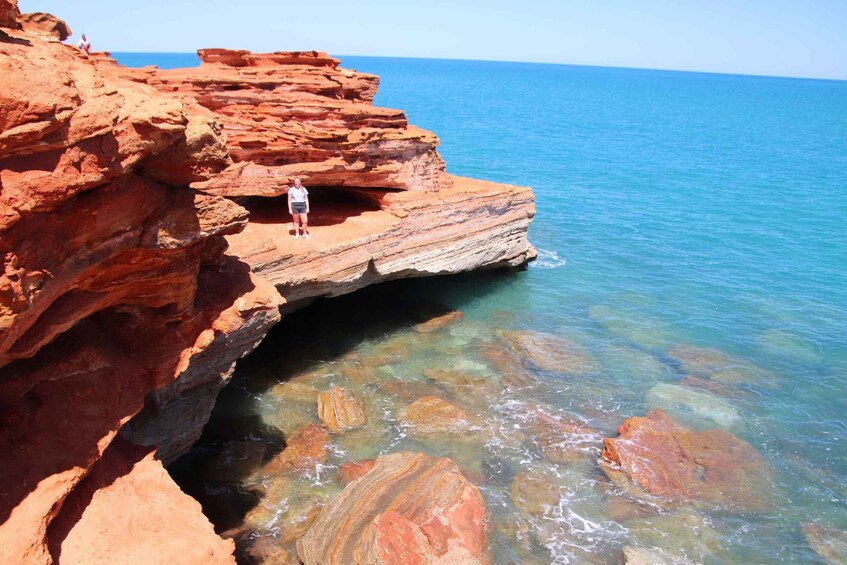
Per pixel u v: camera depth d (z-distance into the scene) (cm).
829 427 1861
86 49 2255
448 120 9456
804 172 6334
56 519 935
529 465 1591
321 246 1978
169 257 1102
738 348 2350
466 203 2453
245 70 2183
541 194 4878
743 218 4341
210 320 1274
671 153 7362
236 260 1412
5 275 748
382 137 2206
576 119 10900
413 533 1233
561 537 1366
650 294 2853
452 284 2792
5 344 789
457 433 1694
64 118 767
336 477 1504
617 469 1580
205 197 1117
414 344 2200
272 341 2147
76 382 1051
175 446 1401
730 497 1520
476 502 1373
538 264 3184
